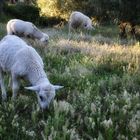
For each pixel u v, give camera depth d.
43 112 4.69
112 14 12.95
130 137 4.30
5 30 11.90
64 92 5.56
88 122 4.58
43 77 4.86
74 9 18.69
